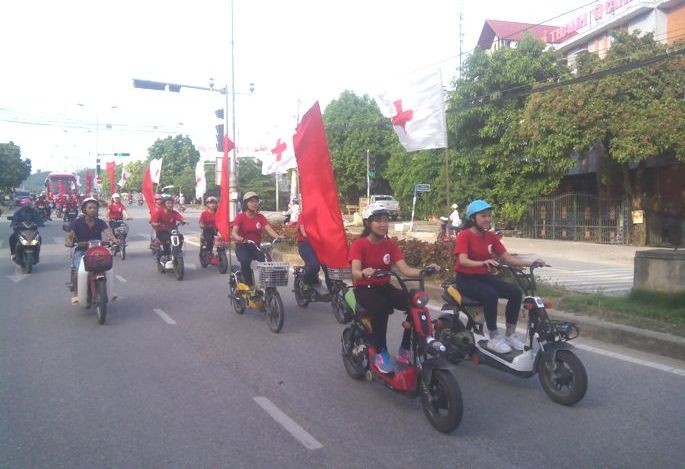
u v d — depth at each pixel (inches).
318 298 360.2
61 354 279.1
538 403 213.0
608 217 892.0
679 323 293.1
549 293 379.2
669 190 853.2
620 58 762.2
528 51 932.6
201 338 310.2
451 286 244.5
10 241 576.4
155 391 227.5
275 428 191.6
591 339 295.1
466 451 173.6
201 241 587.8
